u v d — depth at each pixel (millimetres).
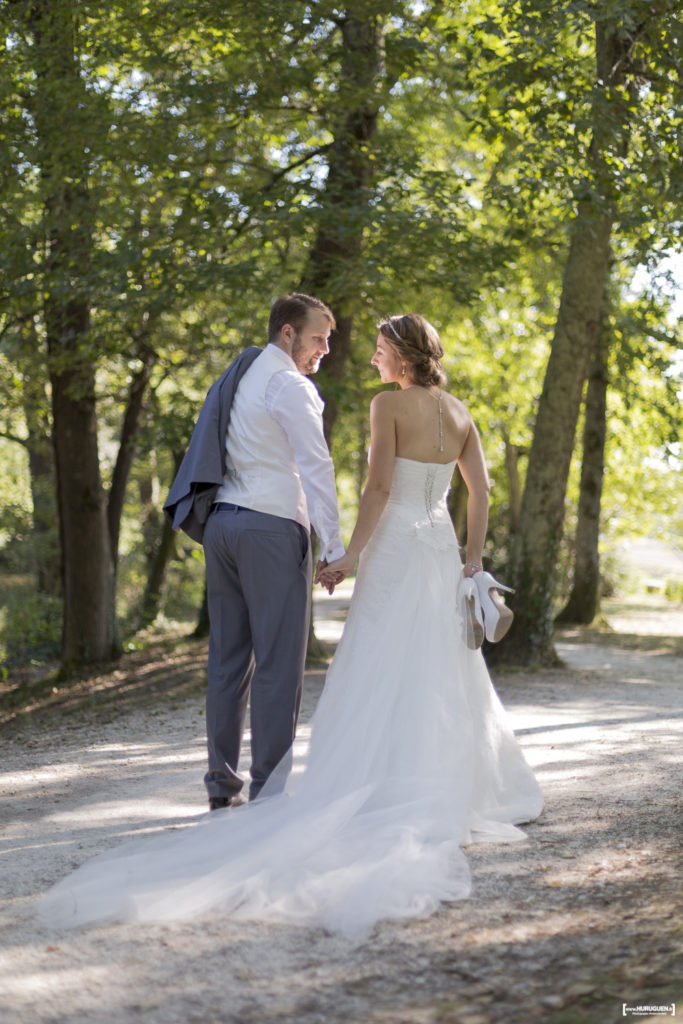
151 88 10141
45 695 12125
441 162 13672
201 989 2305
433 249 10188
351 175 10562
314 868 2992
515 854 3215
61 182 10477
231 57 9922
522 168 9547
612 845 3277
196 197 10273
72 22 9609
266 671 3729
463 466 3996
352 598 3777
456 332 16609
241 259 11031
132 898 2820
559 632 17469
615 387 17906
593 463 18734
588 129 9008
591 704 8195
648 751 5297
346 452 22344
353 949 2504
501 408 20531
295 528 3783
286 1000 2230
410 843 3096
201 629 16578
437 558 3764
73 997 2277
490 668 10812
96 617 14070
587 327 11039
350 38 10406
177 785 4762
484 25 9086
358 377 13234
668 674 11094
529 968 2318
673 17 8641
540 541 11203
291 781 3574
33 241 11109
